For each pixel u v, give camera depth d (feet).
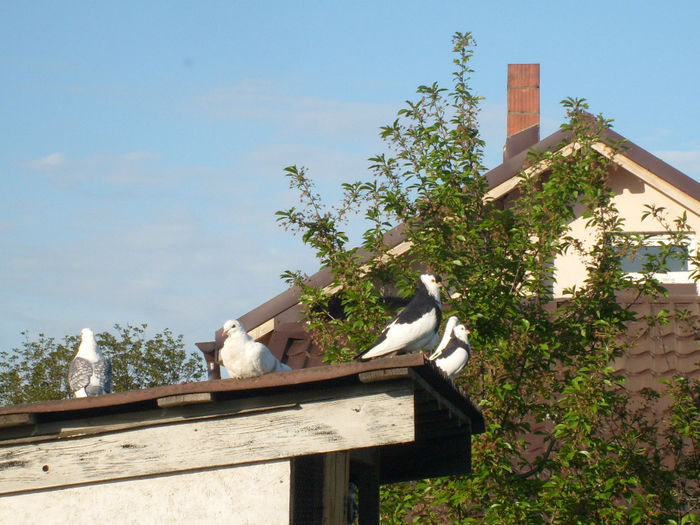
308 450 21.70
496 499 36.06
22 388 100.78
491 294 40.60
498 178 53.42
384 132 43.83
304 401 21.93
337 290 48.85
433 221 42.73
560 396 42.63
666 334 51.42
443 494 36.55
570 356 41.98
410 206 43.42
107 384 37.17
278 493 21.85
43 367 101.91
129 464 22.85
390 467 32.91
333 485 26.14
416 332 30.83
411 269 43.24
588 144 43.34
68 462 23.24
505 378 38.86
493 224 42.24
